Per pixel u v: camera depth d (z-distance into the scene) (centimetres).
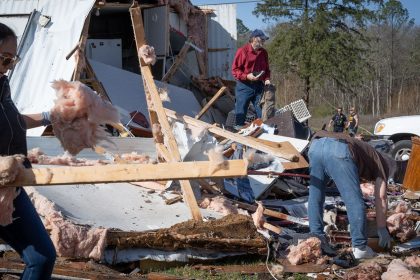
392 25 5062
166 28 1427
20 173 298
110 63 1384
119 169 298
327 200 734
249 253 521
